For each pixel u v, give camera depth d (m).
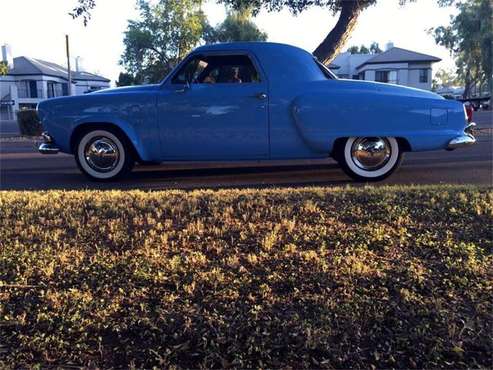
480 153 9.34
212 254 3.88
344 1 12.43
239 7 12.72
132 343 2.92
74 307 3.21
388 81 47.06
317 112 6.39
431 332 2.90
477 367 2.68
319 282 3.40
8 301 3.33
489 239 4.03
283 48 6.62
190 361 2.78
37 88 50.03
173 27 31.78
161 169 8.02
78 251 3.98
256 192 5.42
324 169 7.80
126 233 4.28
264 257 3.78
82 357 2.83
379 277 3.44
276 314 3.08
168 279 3.50
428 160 8.59
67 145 6.94
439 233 4.16
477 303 3.14
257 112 6.47
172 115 6.59
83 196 5.40
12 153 11.11
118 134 6.86
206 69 6.66
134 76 35.00
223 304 3.19
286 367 2.70
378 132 6.43
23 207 4.97
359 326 2.96
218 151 6.64
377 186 6.02
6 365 2.79
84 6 6.81
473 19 42.62
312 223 4.43
